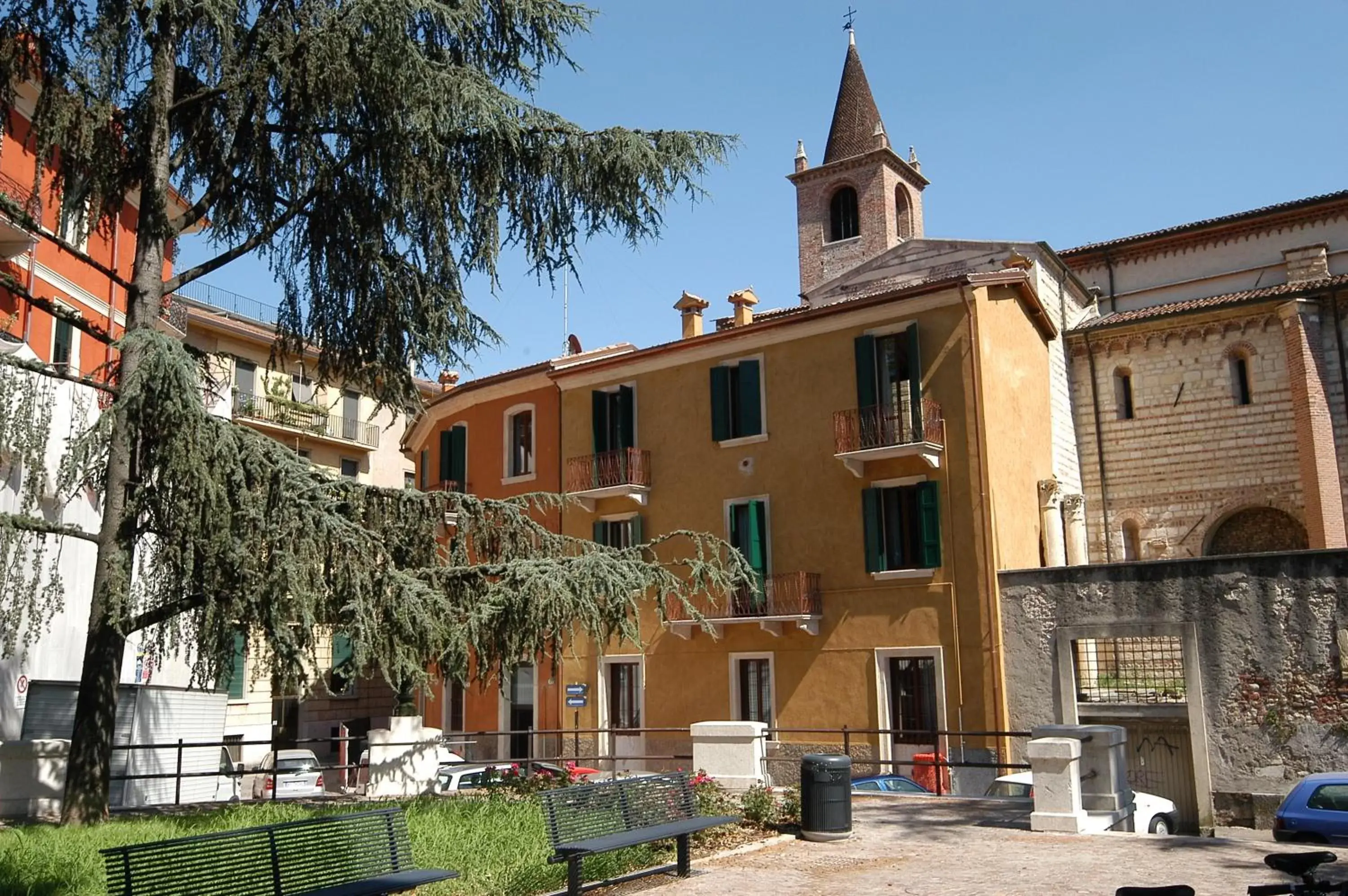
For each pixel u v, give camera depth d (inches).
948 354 957.2
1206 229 1333.7
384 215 552.4
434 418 1364.4
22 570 627.5
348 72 498.9
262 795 1084.5
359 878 295.0
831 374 1015.6
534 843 402.9
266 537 445.1
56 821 492.1
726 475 1064.8
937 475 943.7
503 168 553.3
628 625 538.0
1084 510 1233.4
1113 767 512.4
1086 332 1249.4
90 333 522.6
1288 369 1141.1
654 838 358.6
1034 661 863.1
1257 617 764.6
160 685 717.9
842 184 2191.2
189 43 538.0
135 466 477.1
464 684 513.3
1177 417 1200.2
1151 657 868.0
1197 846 435.5
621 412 1149.1
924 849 435.5
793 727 976.3
